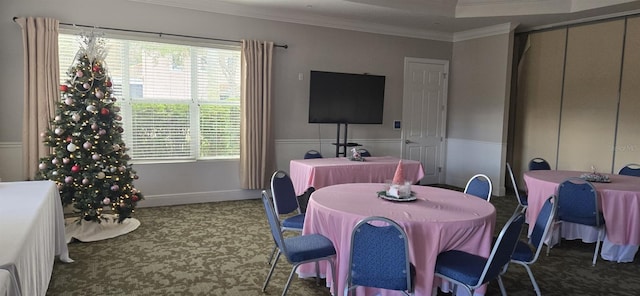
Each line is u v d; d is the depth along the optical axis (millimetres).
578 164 6145
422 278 2480
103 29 4973
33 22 4547
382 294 2615
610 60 5707
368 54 6770
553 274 3480
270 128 5992
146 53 5281
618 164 5668
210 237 4250
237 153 5969
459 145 7484
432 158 7621
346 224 2613
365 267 2270
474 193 3791
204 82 5656
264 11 5828
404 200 2986
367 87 6449
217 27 5602
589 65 5957
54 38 4637
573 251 4055
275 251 3770
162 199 5504
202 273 3340
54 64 4648
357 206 2822
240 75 5773
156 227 4555
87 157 4094
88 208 4098
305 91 6293
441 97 7559
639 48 5398
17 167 4766
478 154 7098
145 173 5383
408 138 7332
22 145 4719
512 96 7043
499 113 6699
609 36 5711
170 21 5324
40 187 3258
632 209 3664
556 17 5965
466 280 2373
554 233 4129
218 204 5652
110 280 3170
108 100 4254
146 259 3611
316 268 3119
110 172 4156
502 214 5531
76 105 4090
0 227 2219
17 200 2832
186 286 3094
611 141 5734
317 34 6301
